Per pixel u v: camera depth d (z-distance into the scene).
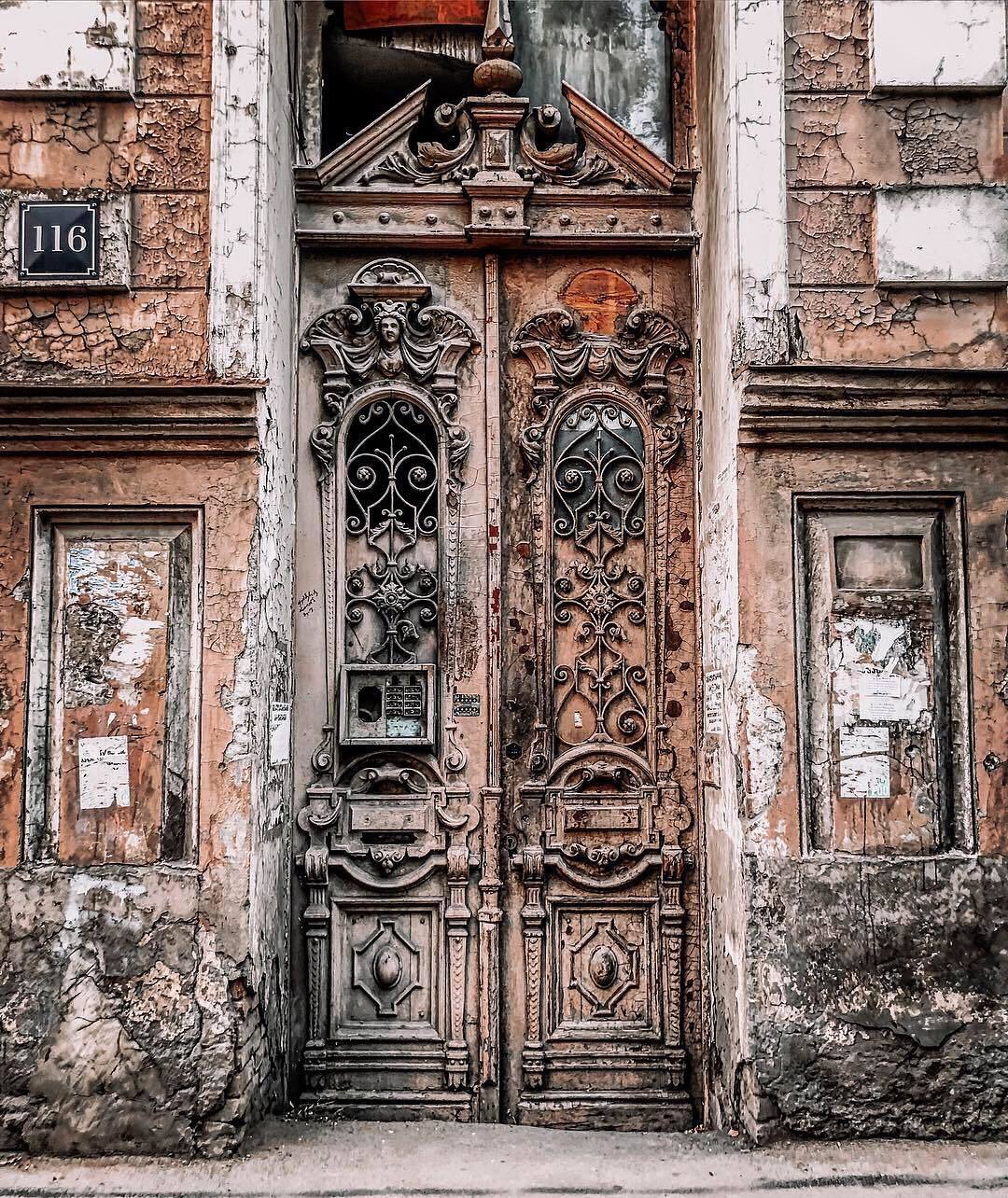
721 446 3.65
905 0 3.53
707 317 3.88
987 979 3.30
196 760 3.33
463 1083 3.79
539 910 3.89
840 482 3.44
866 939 3.31
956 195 3.49
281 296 3.73
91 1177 3.10
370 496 4.00
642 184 4.11
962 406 3.40
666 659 3.99
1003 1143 3.25
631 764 3.97
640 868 3.92
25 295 3.43
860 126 3.53
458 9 4.14
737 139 3.48
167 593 3.40
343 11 4.16
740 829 3.36
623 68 4.19
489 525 3.98
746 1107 3.33
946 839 3.38
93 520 3.41
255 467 3.40
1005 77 3.51
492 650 3.95
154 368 3.41
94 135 3.47
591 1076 3.85
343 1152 3.29
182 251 3.45
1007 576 3.42
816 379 3.40
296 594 3.94
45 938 3.26
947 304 3.49
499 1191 3.10
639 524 4.04
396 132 4.07
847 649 3.43
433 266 4.08
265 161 3.47
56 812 3.33
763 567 3.42
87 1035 3.22
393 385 4.01
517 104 4.04
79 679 3.37
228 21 3.47
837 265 3.49
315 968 3.82
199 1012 3.24
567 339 4.08
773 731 3.37
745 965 3.31
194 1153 3.20
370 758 3.92
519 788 3.95
